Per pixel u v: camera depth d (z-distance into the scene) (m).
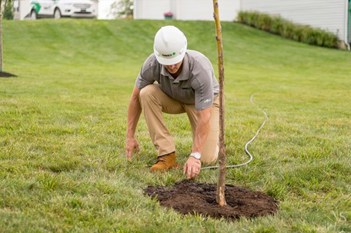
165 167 4.92
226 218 3.80
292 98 10.70
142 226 3.54
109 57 19.25
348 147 5.92
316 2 24.55
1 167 4.60
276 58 20.42
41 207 3.74
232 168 5.02
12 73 12.73
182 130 6.69
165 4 29.11
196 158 4.32
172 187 4.45
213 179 4.69
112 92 10.32
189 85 4.59
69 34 22.16
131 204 3.93
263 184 4.62
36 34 21.62
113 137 6.03
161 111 4.98
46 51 19.22
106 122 6.95
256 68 18.09
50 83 11.16
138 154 5.29
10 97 8.71
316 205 4.15
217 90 5.07
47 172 4.55
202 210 3.87
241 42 23.36
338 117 8.25
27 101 8.29
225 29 25.44
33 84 10.74
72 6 26.56
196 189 4.37
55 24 23.34
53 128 6.29
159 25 24.75
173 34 4.23
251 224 3.70
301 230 3.62
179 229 3.51
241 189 4.41
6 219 3.48
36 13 27.88
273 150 5.73
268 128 6.99
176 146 5.79
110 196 4.04
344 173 4.91
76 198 3.90
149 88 4.88
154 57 4.70
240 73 16.22
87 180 4.39
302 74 16.50
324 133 6.84
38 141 5.66
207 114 4.40
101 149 5.45
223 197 3.99
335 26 23.95
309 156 5.52
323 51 22.48
